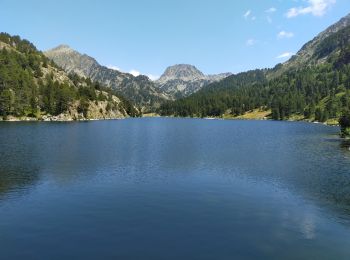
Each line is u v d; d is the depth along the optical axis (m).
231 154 92.44
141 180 59.50
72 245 31.78
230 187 54.88
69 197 48.16
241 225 37.44
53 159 80.25
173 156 87.69
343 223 38.50
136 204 45.00
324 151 98.69
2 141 114.62
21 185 54.72
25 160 78.06
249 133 172.75
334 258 29.94
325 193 51.31
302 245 32.44
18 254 29.89
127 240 33.06
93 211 41.88
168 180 59.69
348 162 78.94
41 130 164.88
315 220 39.38
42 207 43.38
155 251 30.69
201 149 103.56
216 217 40.00
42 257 29.36
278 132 179.12
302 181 59.28
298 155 90.56
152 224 37.47
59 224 37.22
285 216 40.66
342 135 144.75
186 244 32.25
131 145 112.62
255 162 79.06
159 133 169.75
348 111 146.50
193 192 51.53
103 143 117.06
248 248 31.58
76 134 149.62
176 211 42.16
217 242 32.84
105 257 29.45
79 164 74.12
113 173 65.19
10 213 40.88
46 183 56.41
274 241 33.28
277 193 51.22
